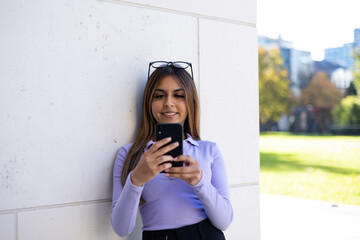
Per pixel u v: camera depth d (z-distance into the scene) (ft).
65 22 5.20
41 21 5.02
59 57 5.16
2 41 4.76
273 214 16.30
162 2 6.05
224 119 6.66
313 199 20.08
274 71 73.87
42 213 5.04
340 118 81.61
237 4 6.90
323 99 83.30
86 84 5.37
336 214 16.17
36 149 4.99
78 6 5.30
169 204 5.01
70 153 5.24
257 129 7.07
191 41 6.35
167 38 6.10
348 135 80.18
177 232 4.91
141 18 5.85
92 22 5.42
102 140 5.50
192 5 6.36
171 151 4.46
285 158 45.39
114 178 5.33
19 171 4.88
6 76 4.79
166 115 5.53
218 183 5.29
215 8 6.63
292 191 23.17
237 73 6.86
